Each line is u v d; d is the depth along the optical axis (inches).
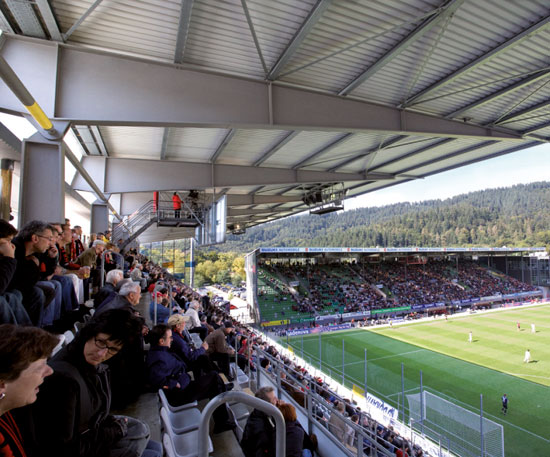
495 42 283.7
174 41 251.4
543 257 2036.2
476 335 1072.2
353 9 239.5
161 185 546.0
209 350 222.7
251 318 1464.1
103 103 248.1
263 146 527.2
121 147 489.4
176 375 136.5
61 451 60.1
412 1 235.1
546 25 255.6
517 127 457.7
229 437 131.6
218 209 641.6
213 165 583.5
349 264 1916.8
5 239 89.9
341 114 351.6
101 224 604.1
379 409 501.7
